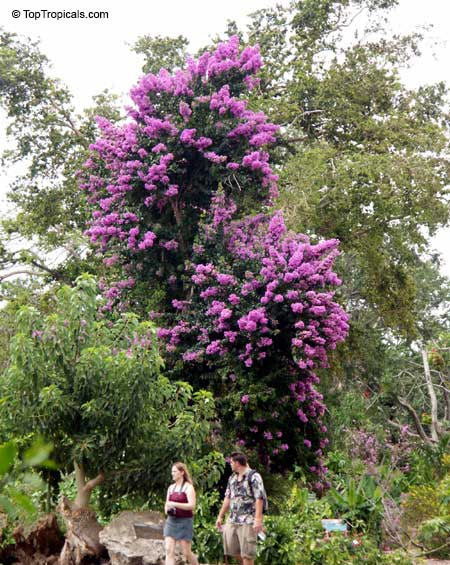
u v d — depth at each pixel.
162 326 15.40
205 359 14.70
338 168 20.14
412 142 21.62
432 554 12.05
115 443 9.84
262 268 14.20
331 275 14.35
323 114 22.94
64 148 24.06
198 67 16.73
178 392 10.45
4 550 9.53
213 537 10.27
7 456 1.50
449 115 23.02
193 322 14.93
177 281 15.93
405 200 20.89
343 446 21.33
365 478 14.16
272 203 17.09
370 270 23.09
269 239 15.02
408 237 23.41
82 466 9.98
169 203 16.27
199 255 15.38
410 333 24.27
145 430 10.03
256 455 14.57
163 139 15.98
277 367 14.53
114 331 10.38
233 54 16.92
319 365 15.20
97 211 16.52
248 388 14.17
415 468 18.09
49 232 23.59
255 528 8.14
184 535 8.30
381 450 14.77
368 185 20.78
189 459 10.09
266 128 16.34
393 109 23.00
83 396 9.77
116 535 9.01
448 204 20.94
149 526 9.34
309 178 19.41
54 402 9.33
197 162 16.30
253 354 14.19
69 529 9.53
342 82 22.45
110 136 16.66
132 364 9.62
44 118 23.75
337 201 20.58
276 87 24.08
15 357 9.41
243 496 8.33
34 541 9.65
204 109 16.30
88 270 22.69
